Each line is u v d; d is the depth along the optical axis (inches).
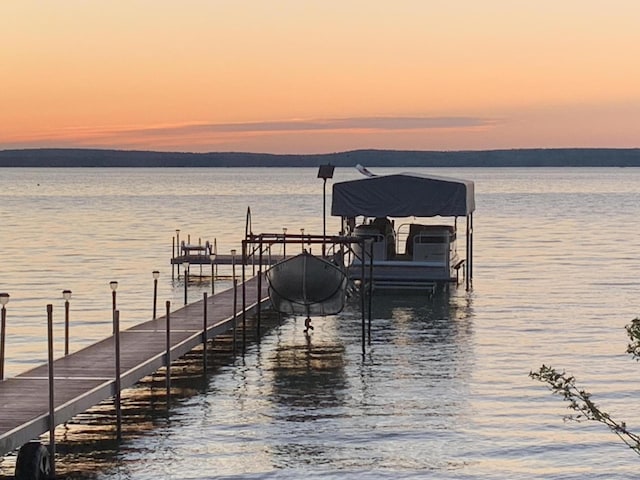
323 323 1777.8
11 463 991.6
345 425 1118.4
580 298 2066.9
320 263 1504.7
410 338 1633.9
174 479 944.3
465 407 1187.3
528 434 1080.8
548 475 960.3
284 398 1238.3
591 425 1108.5
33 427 888.3
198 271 2620.6
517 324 1758.1
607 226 4148.6
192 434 1083.3
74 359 1157.1
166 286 2316.7
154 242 3398.1
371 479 948.0
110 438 1066.1
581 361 1435.8
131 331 1348.4
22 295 2122.3
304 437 1074.7
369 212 1854.1
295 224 4217.5
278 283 1526.8
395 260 1911.9
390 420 1136.2
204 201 6451.8
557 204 6008.9
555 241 3425.2
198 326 1387.8
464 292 2155.5
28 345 1562.5
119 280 2404.0
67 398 972.6
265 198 6919.3
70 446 1037.2
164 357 1190.9
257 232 3754.9
